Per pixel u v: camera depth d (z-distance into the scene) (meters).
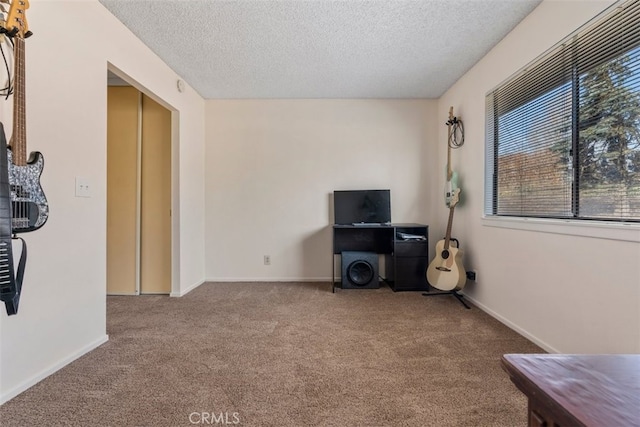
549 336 1.95
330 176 3.88
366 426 1.27
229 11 2.13
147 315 2.62
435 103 3.87
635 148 1.46
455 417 1.33
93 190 1.97
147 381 1.60
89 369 1.71
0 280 1.37
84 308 1.90
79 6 1.86
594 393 0.46
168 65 2.94
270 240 3.89
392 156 3.89
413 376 1.65
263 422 1.29
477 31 2.37
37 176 1.56
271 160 3.88
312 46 2.60
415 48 2.63
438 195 3.86
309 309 2.78
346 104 3.88
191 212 3.49
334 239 3.45
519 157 2.34
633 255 1.43
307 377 1.64
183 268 3.29
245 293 3.32
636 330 1.42
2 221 1.37
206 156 3.87
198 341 2.09
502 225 2.46
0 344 1.41
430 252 3.87
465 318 2.55
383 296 3.21
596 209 1.67
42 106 1.62
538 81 2.11
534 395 0.49
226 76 3.20
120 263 3.32
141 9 2.11
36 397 1.45
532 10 2.12
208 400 1.44
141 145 3.33
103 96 2.07
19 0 1.43
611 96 1.57
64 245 1.75
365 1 2.04
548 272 1.97
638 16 1.42
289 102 3.87
